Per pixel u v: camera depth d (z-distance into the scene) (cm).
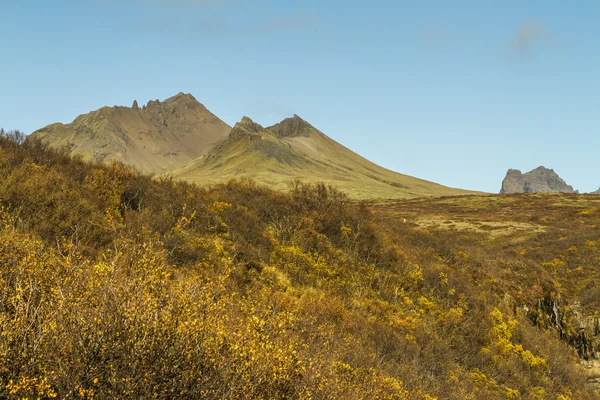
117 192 1783
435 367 1697
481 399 1669
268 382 634
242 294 1405
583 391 2383
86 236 1313
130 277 661
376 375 1209
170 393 532
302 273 1897
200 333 587
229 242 1841
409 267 2414
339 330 1519
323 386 773
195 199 2080
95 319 532
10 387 455
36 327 542
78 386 481
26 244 823
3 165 1616
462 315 2269
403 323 1867
